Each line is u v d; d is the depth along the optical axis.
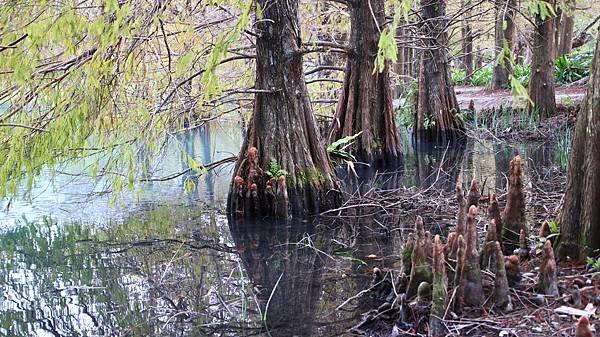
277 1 7.29
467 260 3.57
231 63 10.13
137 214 7.99
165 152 7.86
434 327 3.38
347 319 3.95
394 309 3.79
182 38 7.27
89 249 6.34
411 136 15.45
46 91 5.70
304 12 12.35
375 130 11.82
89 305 4.58
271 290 4.73
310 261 5.51
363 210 7.57
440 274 3.42
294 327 3.92
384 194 8.50
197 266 5.54
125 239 6.71
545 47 14.16
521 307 3.52
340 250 5.81
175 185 10.16
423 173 10.61
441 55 14.17
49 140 5.68
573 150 4.11
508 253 4.54
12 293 4.93
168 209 8.27
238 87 9.95
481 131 14.60
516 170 4.53
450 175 9.93
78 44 5.82
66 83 5.67
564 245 4.14
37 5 5.35
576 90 17.16
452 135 14.36
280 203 7.33
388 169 11.38
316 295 4.52
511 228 4.57
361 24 11.45
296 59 7.48
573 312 3.33
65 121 5.60
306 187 7.47
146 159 6.38
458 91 22.03
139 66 6.64
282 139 7.49
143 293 4.81
